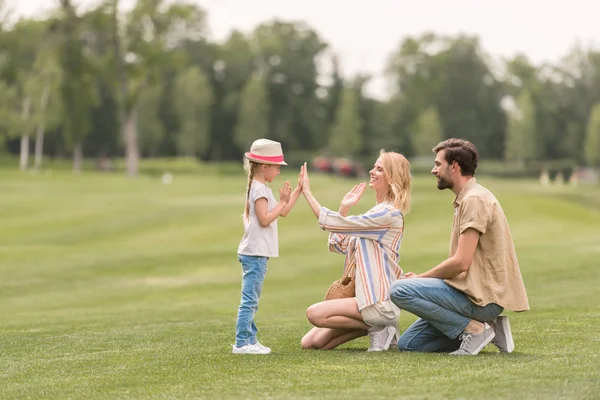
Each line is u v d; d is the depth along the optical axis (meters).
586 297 15.98
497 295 9.19
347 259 10.32
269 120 161.38
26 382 8.71
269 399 7.30
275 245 9.95
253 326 10.04
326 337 10.23
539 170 141.00
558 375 7.86
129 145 102.25
